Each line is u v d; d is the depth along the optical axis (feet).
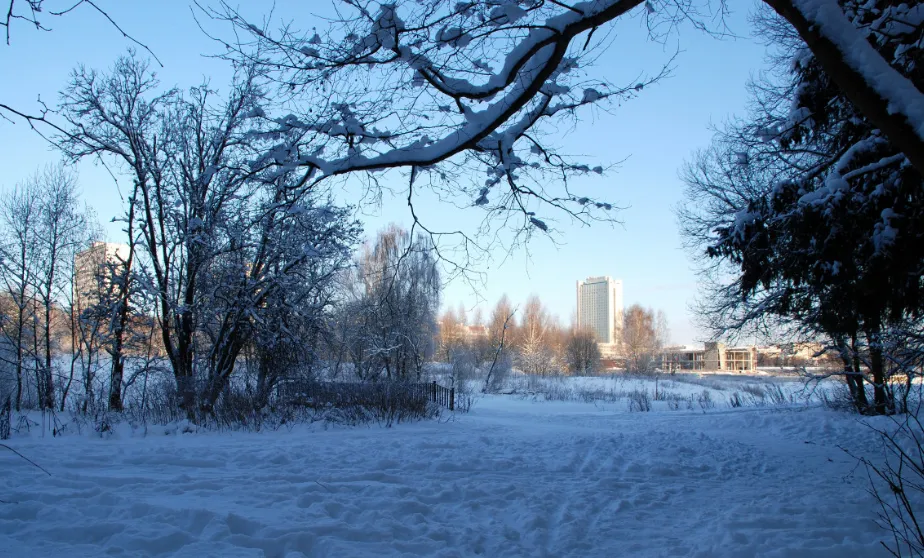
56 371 75.66
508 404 91.76
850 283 26.07
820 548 17.28
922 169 13.01
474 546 17.40
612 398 104.22
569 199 27.07
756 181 57.52
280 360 58.18
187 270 59.21
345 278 68.44
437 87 20.42
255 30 21.13
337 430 46.01
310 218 50.14
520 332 181.47
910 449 36.24
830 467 31.89
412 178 25.99
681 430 50.57
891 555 17.04
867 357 52.44
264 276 55.11
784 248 28.37
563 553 17.31
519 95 19.81
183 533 16.34
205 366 57.57
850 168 25.32
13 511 18.39
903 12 20.72
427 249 28.04
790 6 13.85
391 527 18.28
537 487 25.26
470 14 21.42
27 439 37.91
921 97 12.73
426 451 33.42
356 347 76.43
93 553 14.99
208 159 56.44
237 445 35.35
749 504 23.27
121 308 57.52
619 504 22.74
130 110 57.36
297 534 16.75
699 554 17.07
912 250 23.36
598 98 24.38
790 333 48.80
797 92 28.73
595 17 17.43
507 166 25.16
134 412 47.75
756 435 47.83
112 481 23.85
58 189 80.12
